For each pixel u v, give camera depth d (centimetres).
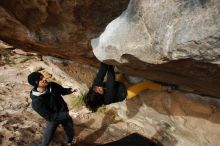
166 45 215
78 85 531
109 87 368
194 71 254
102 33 284
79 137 487
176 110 406
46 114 387
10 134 481
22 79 607
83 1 278
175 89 388
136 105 461
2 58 620
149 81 404
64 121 420
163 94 413
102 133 493
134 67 318
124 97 382
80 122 514
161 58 232
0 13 310
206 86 303
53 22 316
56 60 505
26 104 551
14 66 625
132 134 469
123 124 505
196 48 201
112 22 269
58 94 403
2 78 608
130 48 248
